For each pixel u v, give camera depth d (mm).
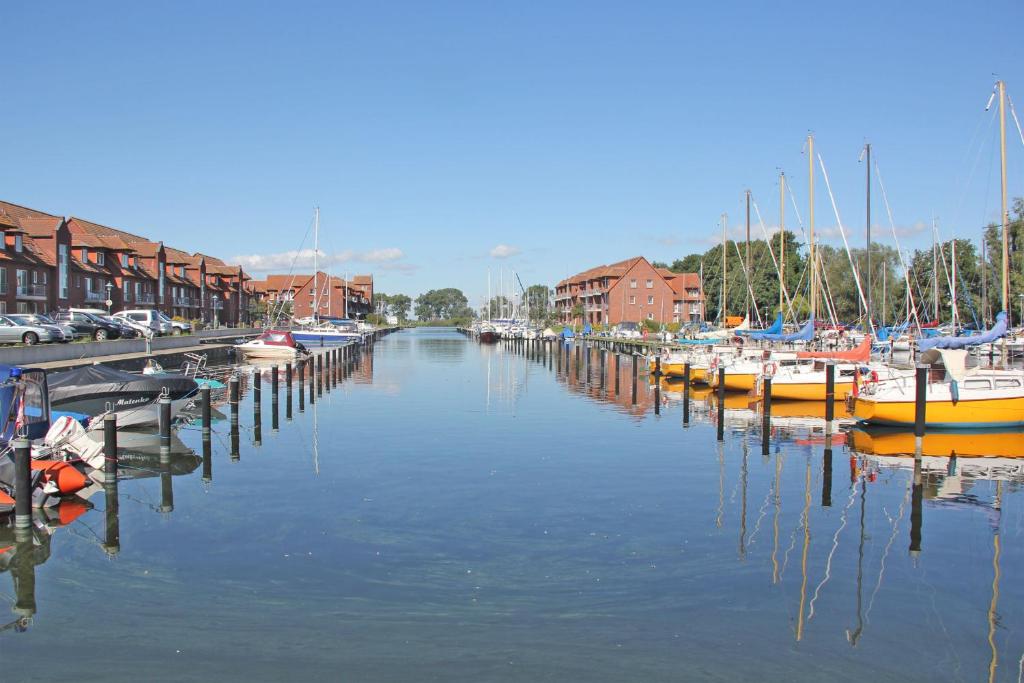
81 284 67000
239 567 12562
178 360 46656
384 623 10555
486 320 146750
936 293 62188
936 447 23141
